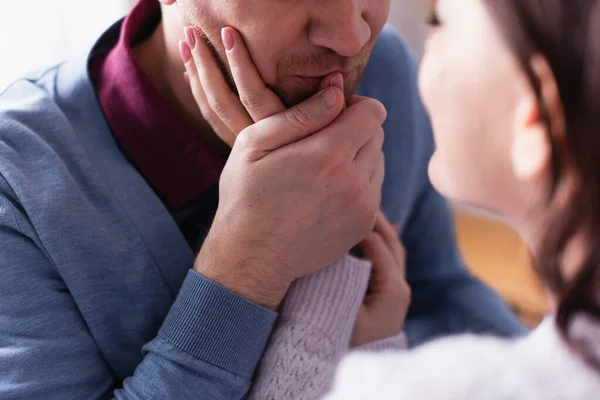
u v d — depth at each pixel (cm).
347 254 83
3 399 72
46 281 77
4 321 74
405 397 40
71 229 77
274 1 69
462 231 191
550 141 39
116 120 85
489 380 40
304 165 73
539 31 36
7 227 76
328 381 73
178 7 77
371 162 78
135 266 81
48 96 87
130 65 84
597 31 34
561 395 38
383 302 86
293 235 74
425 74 51
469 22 46
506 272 170
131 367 83
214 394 72
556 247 39
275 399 73
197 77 80
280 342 75
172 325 73
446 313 119
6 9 123
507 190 48
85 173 82
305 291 77
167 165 86
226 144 91
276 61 73
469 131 47
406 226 126
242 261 73
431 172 55
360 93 111
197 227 89
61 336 76
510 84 44
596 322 39
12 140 79
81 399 77
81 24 132
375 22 77
